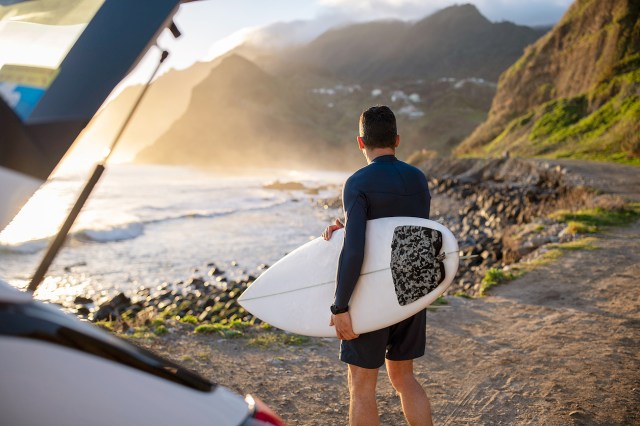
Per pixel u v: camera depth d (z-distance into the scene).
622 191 19.39
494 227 22.75
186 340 5.45
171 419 1.14
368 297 2.58
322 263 2.89
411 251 2.58
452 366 5.07
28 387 1.01
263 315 2.90
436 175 51.12
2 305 1.06
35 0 1.45
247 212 42.94
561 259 9.75
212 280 16.52
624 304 6.98
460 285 11.66
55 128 1.19
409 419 2.80
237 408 1.29
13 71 1.26
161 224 32.41
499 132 73.12
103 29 1.33
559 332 5.99
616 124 46.28
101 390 1.08
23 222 1.35
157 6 1.37
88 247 22.19
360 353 2.63
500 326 6.32
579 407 4.11
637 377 4.65
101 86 1.26
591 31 66.19
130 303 12.41
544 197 23.34
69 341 1.10
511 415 4.04
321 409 4.12
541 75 72.75
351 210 2.59
